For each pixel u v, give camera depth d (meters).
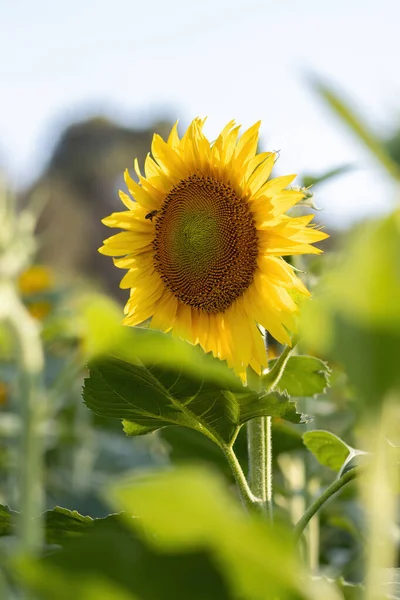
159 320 1.38
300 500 1.68
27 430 2.01
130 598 0.61
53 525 1.06
